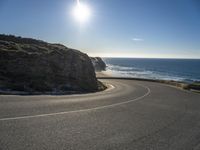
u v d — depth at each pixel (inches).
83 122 328.5
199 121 400.8
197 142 272.8
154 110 492.7
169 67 7244.1
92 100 603.8
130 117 393.7
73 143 233.8
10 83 731.4
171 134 299.9
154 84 1663.4
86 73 1278.3
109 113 418.9
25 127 274.7
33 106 415.8
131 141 256.7
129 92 983.0
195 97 875.4
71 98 614.9
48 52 1161.4
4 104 407.5
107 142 246.2
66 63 1158.3
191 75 4441.4
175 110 511.5
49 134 256.1
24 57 970.7
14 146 210.5
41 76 916.0
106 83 1679.4
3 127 265.9
